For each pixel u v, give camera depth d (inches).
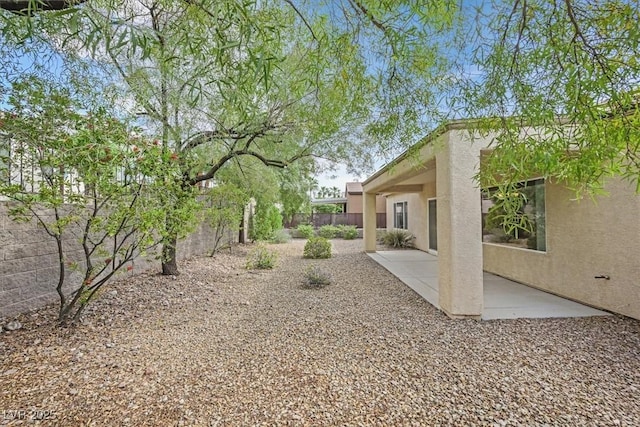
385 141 127.7
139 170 166.7
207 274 310.7
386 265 382.6
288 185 580.1
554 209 239.6
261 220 629.9
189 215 211.2
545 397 106.0
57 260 192.7
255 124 222.7
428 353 140.1
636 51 60.7
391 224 742.5
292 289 265.0
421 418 95.3
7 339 145.6
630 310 182.9
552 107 68.6
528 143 71.4
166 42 76.8
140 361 130.6
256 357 135.8
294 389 110.8
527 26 69.0
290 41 105.0
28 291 175.3
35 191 158.1
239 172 362.9
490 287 265.6
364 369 125.4
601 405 101.4
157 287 247.4
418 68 99.3
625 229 185.3
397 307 212.8
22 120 140.3
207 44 70.1
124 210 163.2
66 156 145.6
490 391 109.7
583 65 61.8
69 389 108.4
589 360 132.4
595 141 68.8
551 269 242.8
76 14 53.7
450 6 77.2
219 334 162.6
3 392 105.9
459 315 185.9
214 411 98.0
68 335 153.3
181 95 169.9
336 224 921.5
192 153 251.0
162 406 100.2
